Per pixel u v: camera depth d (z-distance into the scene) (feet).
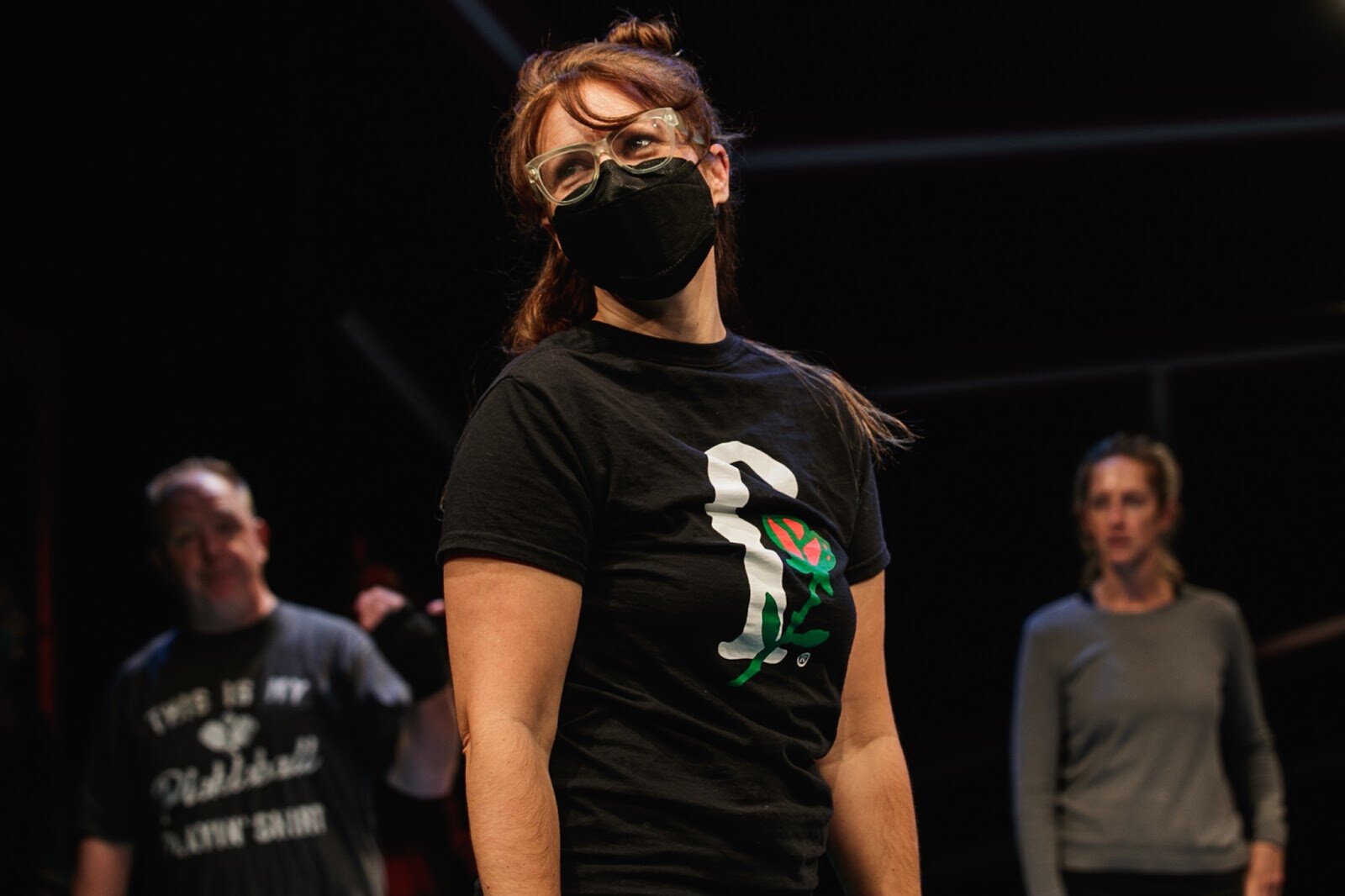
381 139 11.66
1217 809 9.34
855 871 4.21
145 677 8.67
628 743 3.50
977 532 14.52
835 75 12.47
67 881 9.25
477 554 3.48
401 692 8.63
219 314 12.05
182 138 11.64
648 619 3.53
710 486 3.63
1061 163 13.17
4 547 11.91
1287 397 14.33
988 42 12.70
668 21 11.87
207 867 8.21
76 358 12.09
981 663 14.52
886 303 13.55
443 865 11.81
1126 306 13.92
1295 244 13.87
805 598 3.67
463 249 11.90
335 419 12.32
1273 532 14.38
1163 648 9.52
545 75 4.12
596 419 3.62
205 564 8.63
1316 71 13.00
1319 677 14.11
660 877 3.40
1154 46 12.91
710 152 4.23
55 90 11.44
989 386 13.78
